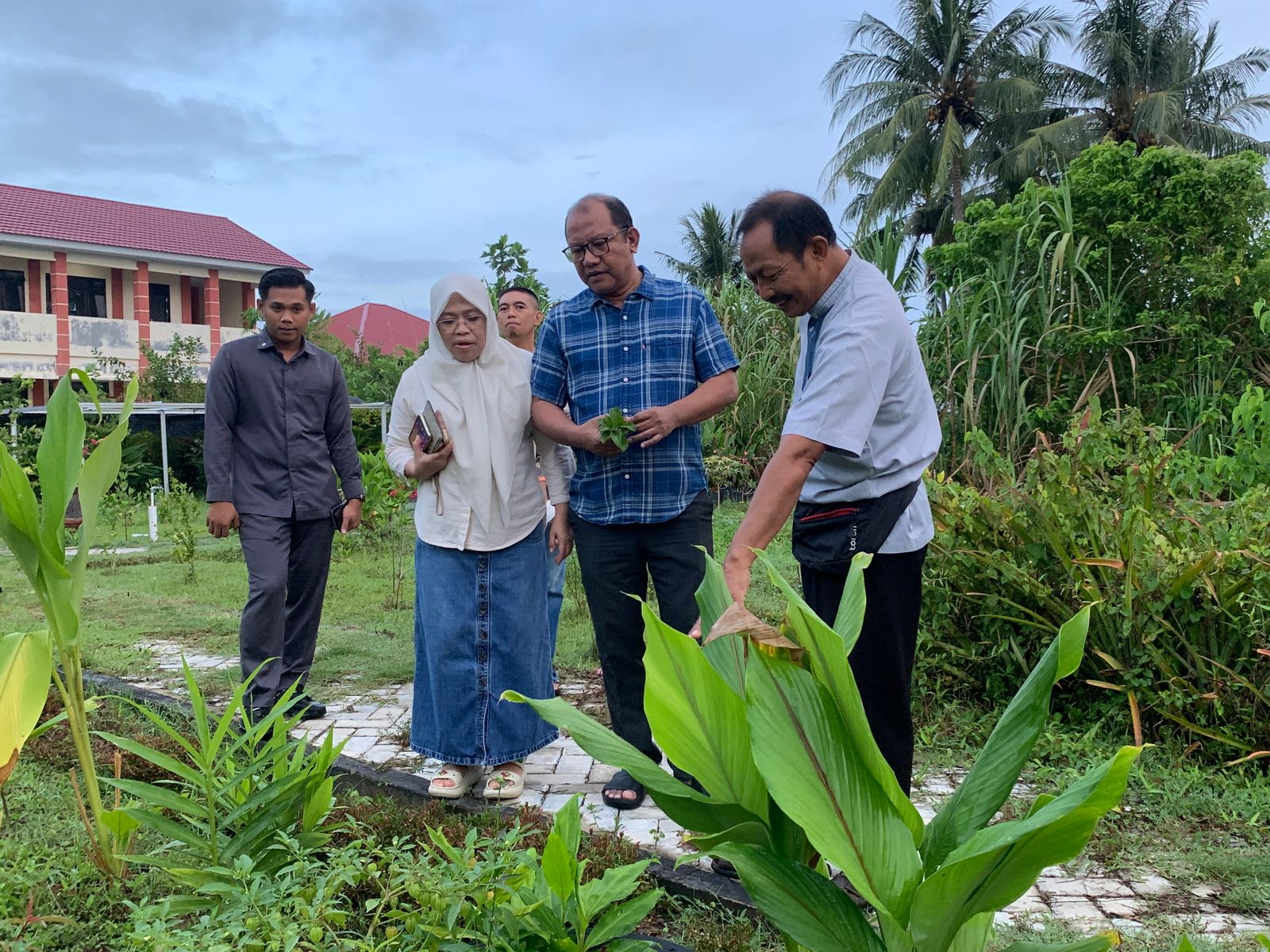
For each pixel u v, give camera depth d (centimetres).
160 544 1168
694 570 331
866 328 229
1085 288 867
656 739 141
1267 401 531
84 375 250
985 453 475
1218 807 316
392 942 190
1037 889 267
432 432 331
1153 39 2420
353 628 643
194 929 183
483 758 330
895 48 2659
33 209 2370
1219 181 877
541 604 346
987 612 427
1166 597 368
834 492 250
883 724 254
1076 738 379
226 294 2673
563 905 185
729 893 253
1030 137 2405
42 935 216
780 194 239
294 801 236
